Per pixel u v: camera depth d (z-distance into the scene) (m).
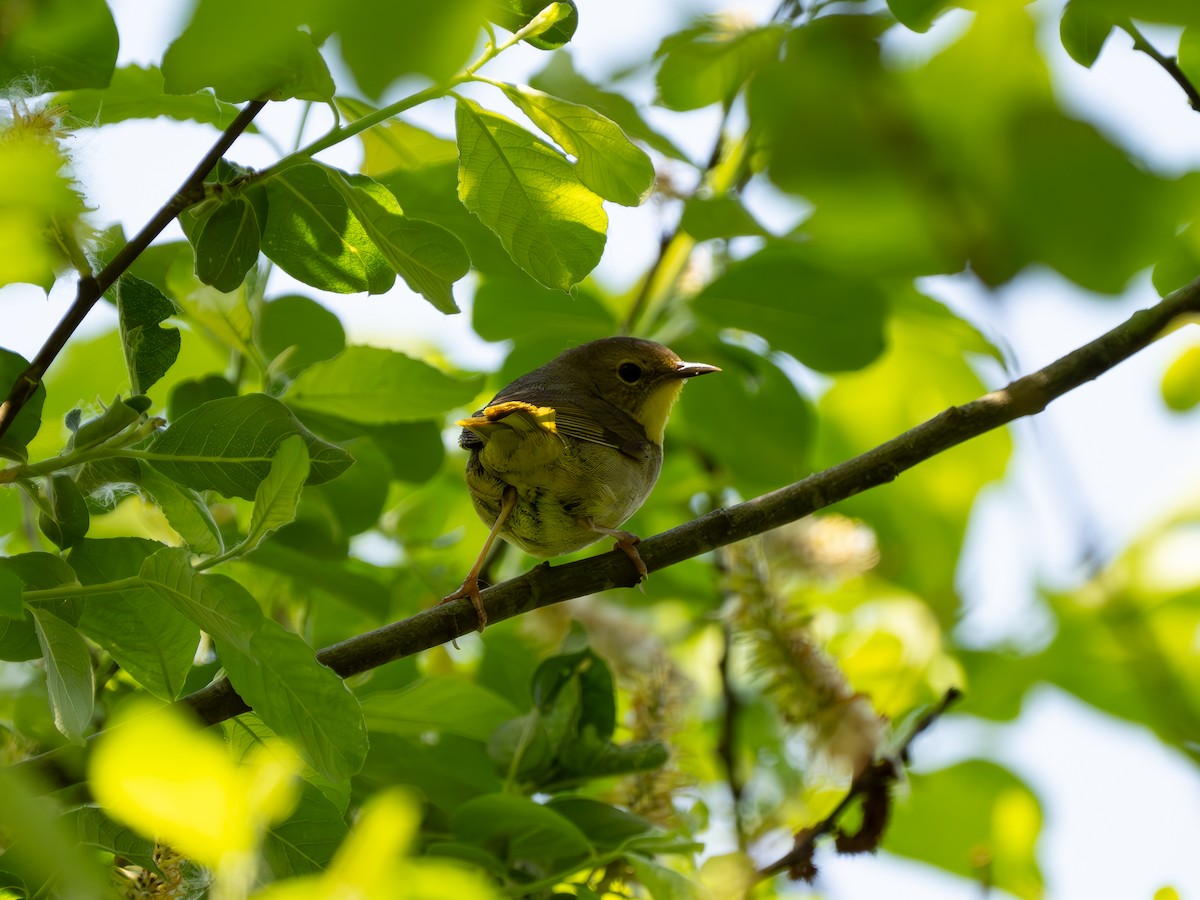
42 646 5.30
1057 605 9.26
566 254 5.87
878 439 11.78
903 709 9.78
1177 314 6.94
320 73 4.95
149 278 8.34
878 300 9.33
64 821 5.15
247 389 9.38
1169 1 2.12
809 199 2.25
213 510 8.58
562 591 7.58
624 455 9.29
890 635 10.21
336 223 6.52
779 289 9.20
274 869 5.52
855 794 7.57
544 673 8.01
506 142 5.58
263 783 3.21
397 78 2.06
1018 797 7.61
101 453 5.59
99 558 5.80
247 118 5.37
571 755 7.81
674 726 8.30
